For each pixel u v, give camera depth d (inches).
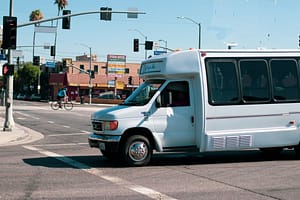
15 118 1306.6
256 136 498.6
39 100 3757.4
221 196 340.8
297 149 527.8
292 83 517.3
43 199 326.6
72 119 1316.4
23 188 362.9
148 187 371.6
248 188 369.7
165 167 474.0
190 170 455.5
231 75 494.9
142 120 473.1
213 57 492.1
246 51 504.7
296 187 374.9
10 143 722.8
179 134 484.1
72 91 3722.9
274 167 476.1
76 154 581.6
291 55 520.7
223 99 489.7
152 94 484.4
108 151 472.7
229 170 456.4
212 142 484.1
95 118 490.3
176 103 486.0
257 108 500.1
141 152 475.2
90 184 382.0
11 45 896.9
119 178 410.0
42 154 579.2
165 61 484.1
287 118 511.5
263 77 506.6
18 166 474.9
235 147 493.7
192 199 331.3
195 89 490.0
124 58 3575.3
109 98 3159.5
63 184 380.8
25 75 4544.8
